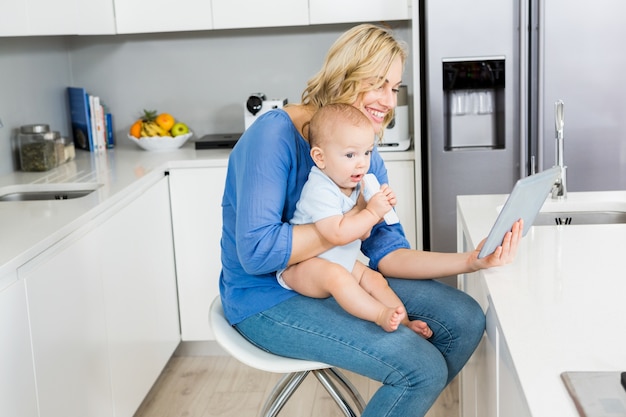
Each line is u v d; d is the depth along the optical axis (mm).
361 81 1887
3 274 1938
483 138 3555
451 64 3438
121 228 2873
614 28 3344
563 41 3363
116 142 4223
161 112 4191
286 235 1815
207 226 3592
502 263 1786
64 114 4039
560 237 2023
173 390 3428
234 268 1980
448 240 3562
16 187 3123
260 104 3627
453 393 3275
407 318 1906
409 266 2016
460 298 1949
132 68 4160
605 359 1257
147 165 3455
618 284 1621
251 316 1919
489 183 3502
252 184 1829
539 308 1506
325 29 4047
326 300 1899
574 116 3414
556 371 1227
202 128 4195
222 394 3371
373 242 2096
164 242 3469
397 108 3494
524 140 3424
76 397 2396
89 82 4180
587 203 2432
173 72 4152
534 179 1667
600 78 3381
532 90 3432
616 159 3436
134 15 3717
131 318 2957
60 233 2293
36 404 2115
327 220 1811
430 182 3521
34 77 3725
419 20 3600
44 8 3139
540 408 1111
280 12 3668
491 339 1747
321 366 1831
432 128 3475
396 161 3523
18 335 2016
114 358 2752
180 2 3701
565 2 3336
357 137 1786
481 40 3396
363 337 1770
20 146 3404
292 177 1911
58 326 2270
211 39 4109
